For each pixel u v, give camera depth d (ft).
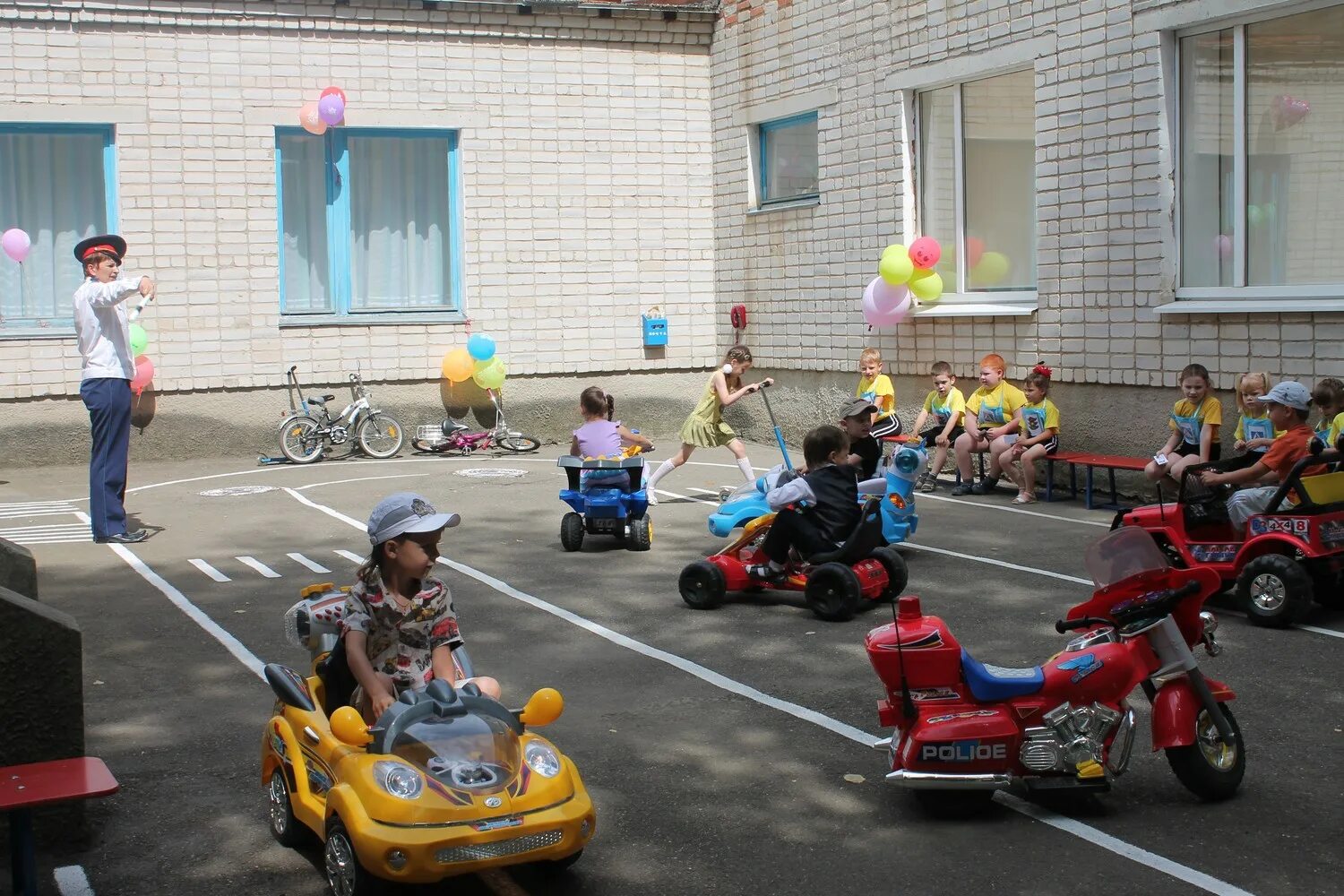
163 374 55.88
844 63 54.24
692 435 44.45
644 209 62.80
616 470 35.88
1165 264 41.01
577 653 26.35
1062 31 43.96
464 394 60.39
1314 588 28.40
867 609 29.27
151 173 55.31
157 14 54.75
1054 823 17.53
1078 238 43.88
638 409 63.31
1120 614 18.08
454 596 31.32
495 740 15.43
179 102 55.47
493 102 60.08
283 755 17.02
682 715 22.38
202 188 56.03
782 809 18.26
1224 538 28.96
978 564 33.32
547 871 16.21
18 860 14.85
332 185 58.65
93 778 14.92
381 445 57.31
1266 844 16.67
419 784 14.87
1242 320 38.58
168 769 20.26
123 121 54.75
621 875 16.28
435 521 16.88
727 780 19.40
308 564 34.96
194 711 23.04
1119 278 42.47
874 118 52.80
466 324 60.34
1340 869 15.93
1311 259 37.99
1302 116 37.96
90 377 37.76
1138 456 42.19
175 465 54.90
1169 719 17.69
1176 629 17.89
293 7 56.65
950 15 48.60
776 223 59.31
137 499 46.03
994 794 18.61
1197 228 40.88
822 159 56.08
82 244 38.32
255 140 56.65
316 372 58.18
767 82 59.11
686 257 63.67
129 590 32.04
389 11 58.03
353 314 59.47
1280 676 23.59
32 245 54.80
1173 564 28.32
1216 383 39.47
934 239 50.24
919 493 45.11
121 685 24.52
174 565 34.94
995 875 16.01
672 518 41.50
